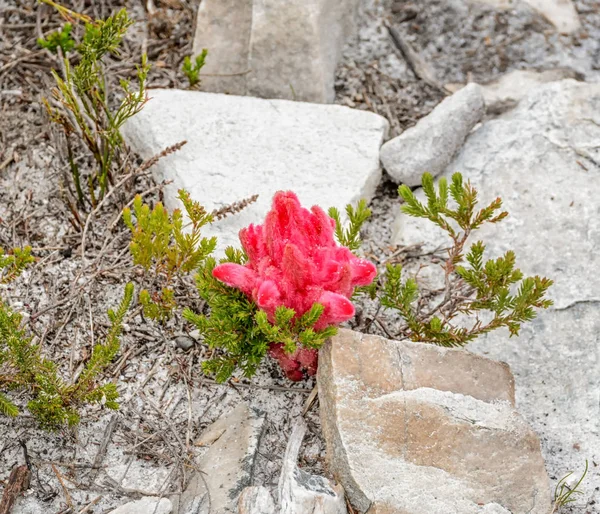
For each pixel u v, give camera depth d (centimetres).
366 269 97
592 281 105
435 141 109
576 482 99
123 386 101
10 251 106
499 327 102
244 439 98
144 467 98
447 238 107
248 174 108
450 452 96
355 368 97
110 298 104
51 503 97
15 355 96
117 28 105
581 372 102
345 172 108
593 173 108
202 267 99
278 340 95
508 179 108
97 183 109
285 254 94
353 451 95
